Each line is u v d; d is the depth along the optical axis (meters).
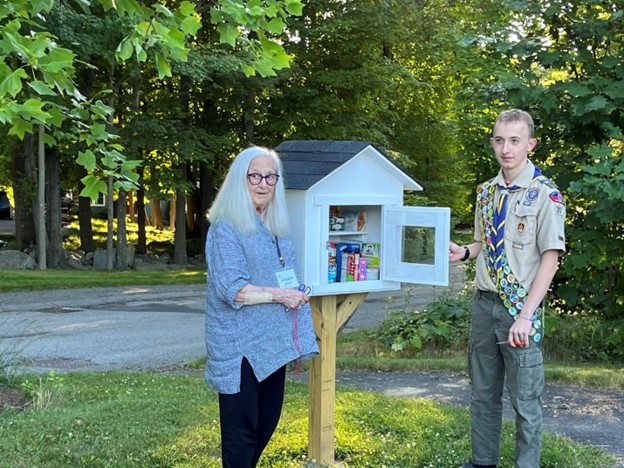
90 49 13.61
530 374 3.40
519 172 3.44
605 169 6.35
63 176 24.05
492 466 3.75
